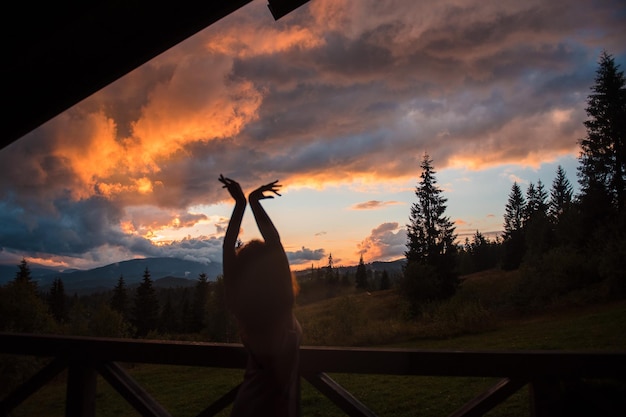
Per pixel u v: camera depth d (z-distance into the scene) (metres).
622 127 44.22
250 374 2.07
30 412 12.09
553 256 33.16
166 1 2.41
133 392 3.05
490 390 2.51
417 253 52.66
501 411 8.64
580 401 2.27
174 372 17.05
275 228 2.20
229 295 2.08
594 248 33.69
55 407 12.48
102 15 2.48
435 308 27.75
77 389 3.23
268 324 1.96
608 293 27.20
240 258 2.06
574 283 30.59
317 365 2.66
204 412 2.77
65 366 3.28
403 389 11.16
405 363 2.55
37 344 3.34
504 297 34.25
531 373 2.40
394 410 9.75
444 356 2.51
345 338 22.86
